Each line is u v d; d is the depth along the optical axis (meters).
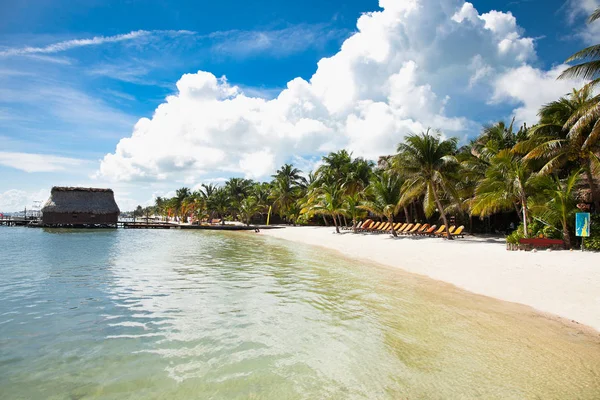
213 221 84.38
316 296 9.52
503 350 5.73
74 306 8.54
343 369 5.09
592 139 16.58
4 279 12.02
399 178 30.09
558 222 17.12
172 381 4.75
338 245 25.83
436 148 24.11
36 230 50.12
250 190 72.19
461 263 14.23
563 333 6.49
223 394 4.41
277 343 6.09
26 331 6.74
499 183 20.31
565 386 4.56
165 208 109.75
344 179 41.59
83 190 58.38
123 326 7.03
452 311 7.98
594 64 14.55
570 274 10.54
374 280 11.91
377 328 6.84
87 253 20.58
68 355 5.62
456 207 29.28
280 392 4.45
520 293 9.35
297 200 56.88
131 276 12.70
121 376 4.90
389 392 4.43
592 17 13.87
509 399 4.25
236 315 7.75
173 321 7.34
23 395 4.42
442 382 4.68
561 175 22.44
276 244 28.33
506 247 17.05
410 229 27.75
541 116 20.45
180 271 13.93
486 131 28.58
